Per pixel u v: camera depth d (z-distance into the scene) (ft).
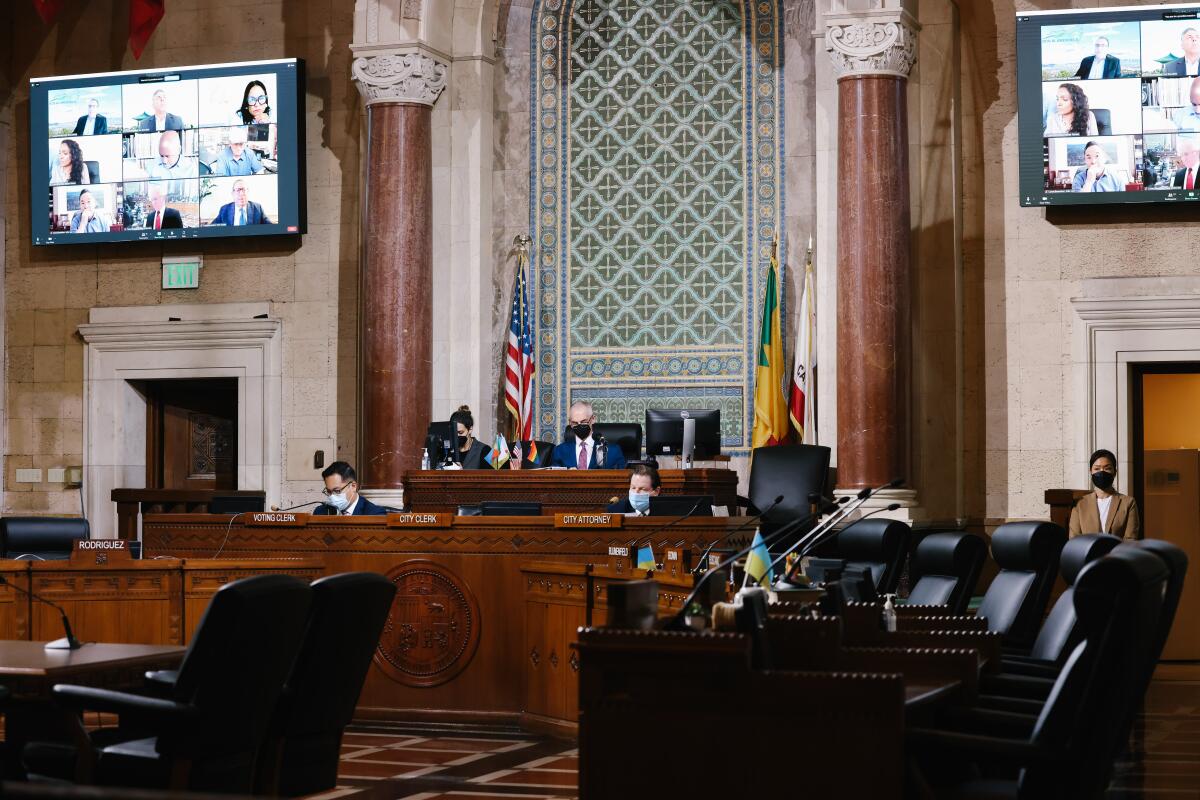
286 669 16.30
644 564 22.75
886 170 33.99
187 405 44.57
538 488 29.86
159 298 43.24
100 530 43.47
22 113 44.86
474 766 22.25
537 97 40.88
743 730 12.07
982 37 36.83
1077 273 35.88
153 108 42.22
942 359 36.29
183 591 26.37
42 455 44.19
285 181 41.22
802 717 11.98
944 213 36.40
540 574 25.40
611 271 40.16
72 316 44.04
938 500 36.06
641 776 12.25
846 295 34.22
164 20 43.47
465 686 26.30
